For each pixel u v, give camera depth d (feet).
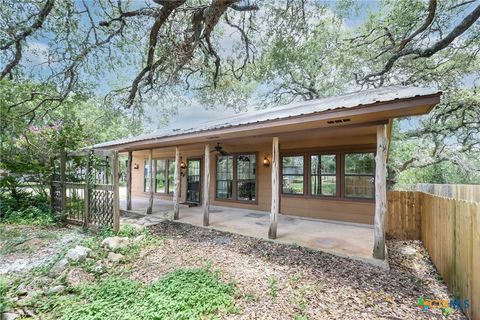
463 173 43.60
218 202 31.89
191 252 14.24
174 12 25.26
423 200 17.51
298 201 24.90
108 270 11.67
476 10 22.40
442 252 11.71
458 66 30.81
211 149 32.04
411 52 27.55
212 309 8.18
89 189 19.13
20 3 21.68
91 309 8.02
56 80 29.63
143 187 43.19
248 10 27.84
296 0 25.76
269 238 16.56
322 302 8.94
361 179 21.43
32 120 31.89
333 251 13.96
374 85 36.83
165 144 24.45
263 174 27.71
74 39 26.07
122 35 28.48
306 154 24.47
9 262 12.29
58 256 12.68
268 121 14.47
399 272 12.16
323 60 39.86
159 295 8.86
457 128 36.24
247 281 10.48
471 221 8.36
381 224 12.83
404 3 27.04
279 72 41.55
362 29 35.50
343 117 12.06
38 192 23.99
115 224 17.21
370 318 7.99
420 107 10.26
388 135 17.26
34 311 8.21
